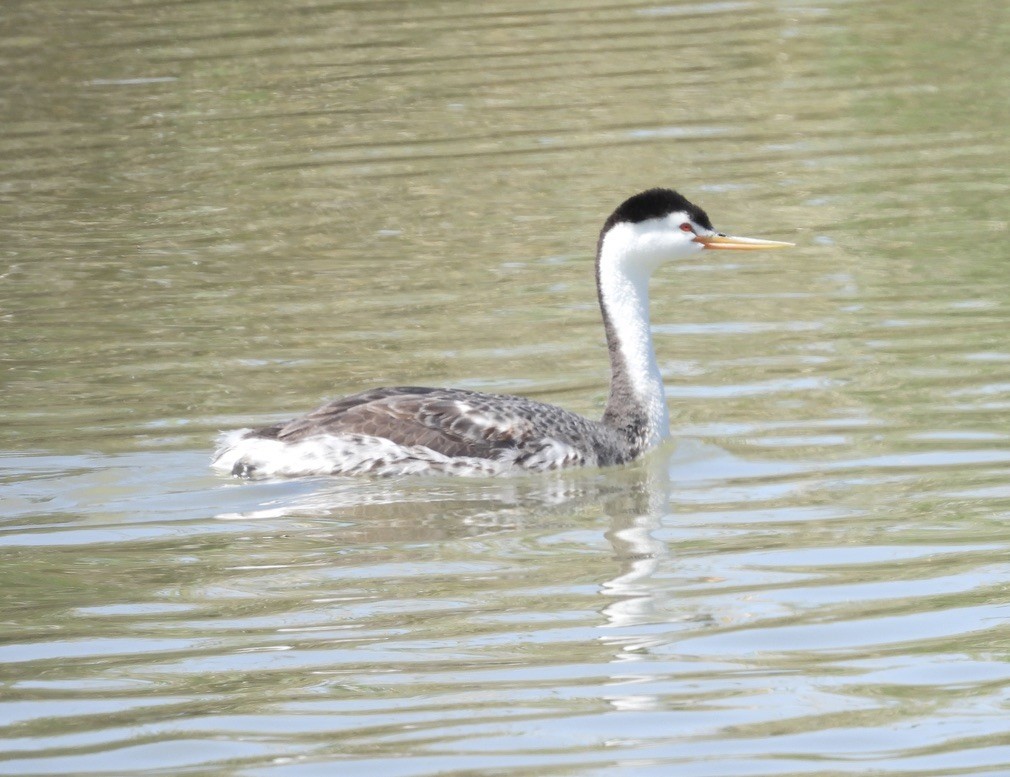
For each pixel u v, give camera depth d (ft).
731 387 55.16
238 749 33.27
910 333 58.90
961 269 64.95
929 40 97.91
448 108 88.33
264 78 93.45
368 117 87.30
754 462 49.34
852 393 53.98
